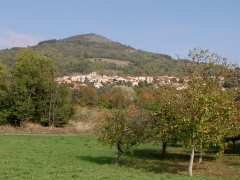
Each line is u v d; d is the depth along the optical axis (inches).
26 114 3415.4
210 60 1489.9
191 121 1346.0
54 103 3543.3
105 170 1438.2
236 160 1939.0
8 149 1990.7
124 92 4178.2
